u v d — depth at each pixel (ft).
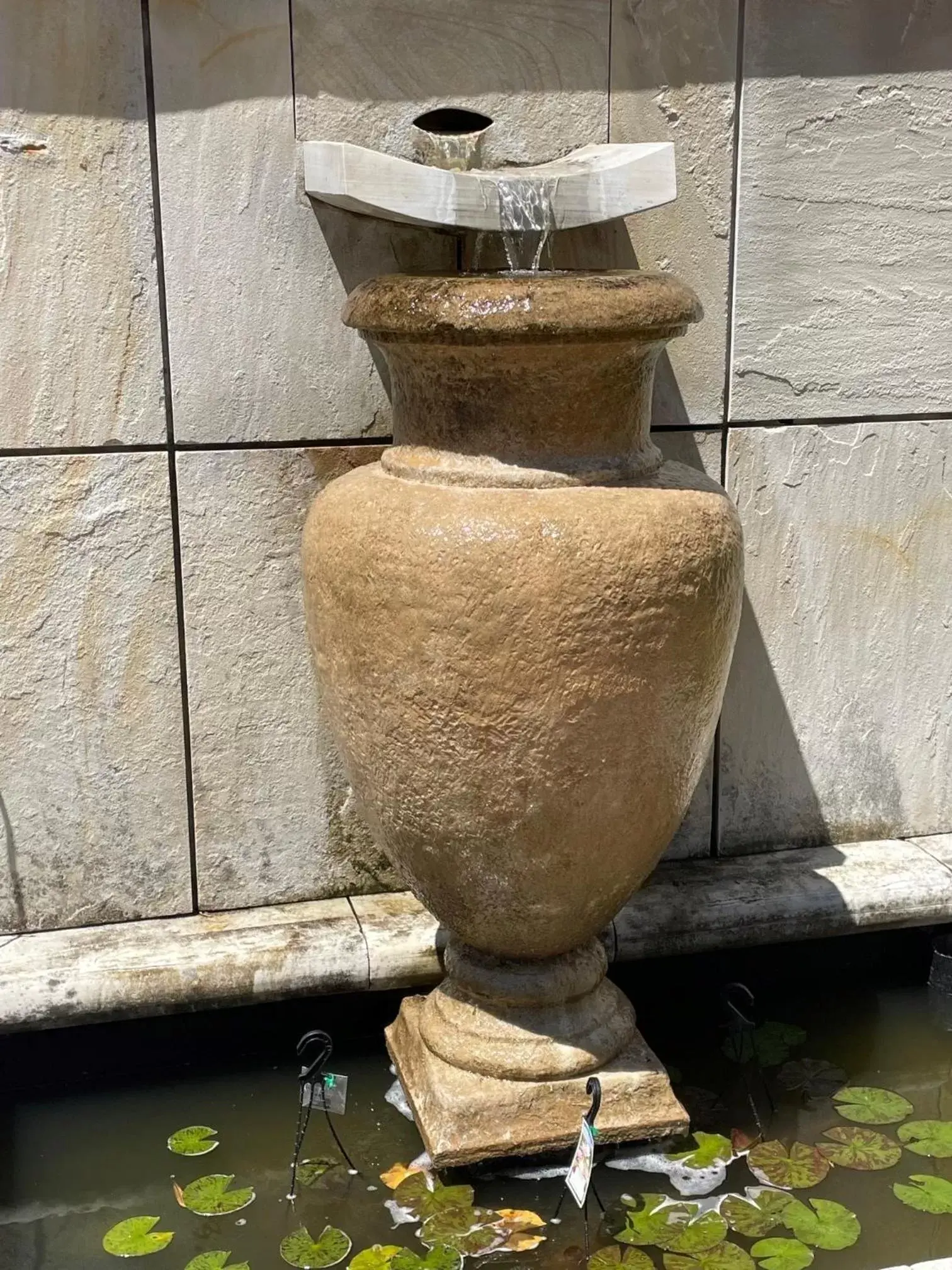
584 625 4.09
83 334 5.09
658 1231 4.36
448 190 4.58
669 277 4.45
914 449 5.95
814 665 6.07
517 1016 4.79
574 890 4.55
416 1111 4.78
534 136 5.30
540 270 5.11
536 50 5.20
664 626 4.19
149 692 5.44
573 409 4.29
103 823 5.52
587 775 4.27
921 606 6.13
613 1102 4.71
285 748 5.60
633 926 5.57
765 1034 5.58
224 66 4.97
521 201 4.66
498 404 4.28
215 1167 4.74
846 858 6.14
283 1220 4.46
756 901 5.72
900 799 6.33
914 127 5.61
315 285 5.22
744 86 5.41
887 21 5.48
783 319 5.67
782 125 5.48
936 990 5.94
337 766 5.65
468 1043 4.75
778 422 5.78
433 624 4.13
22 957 5.28
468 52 5.15
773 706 6.06
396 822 4.57
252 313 5.19
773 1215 4.44
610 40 5.25
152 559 5.33
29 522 5.20
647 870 4.72
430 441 4.44
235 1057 5.42
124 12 4.85
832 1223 4.39
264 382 5.27
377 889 5.84
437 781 4.34
